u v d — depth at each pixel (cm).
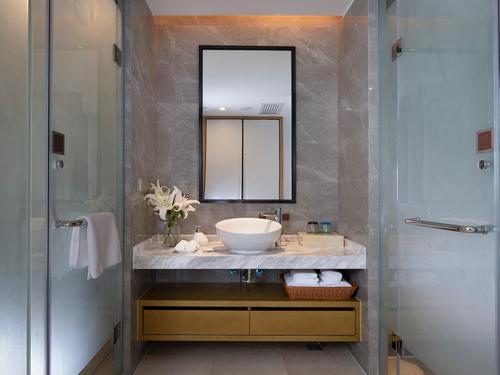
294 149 281
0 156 110
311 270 247
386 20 208
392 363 200
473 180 132
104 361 189
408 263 182
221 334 228
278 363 233
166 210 242
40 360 128
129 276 215
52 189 136
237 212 281
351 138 248
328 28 284
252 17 283
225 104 281
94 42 176
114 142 202
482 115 127
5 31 113
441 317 153
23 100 121
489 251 124
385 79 209
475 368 131
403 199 188
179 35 281
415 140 175
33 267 125
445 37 150
